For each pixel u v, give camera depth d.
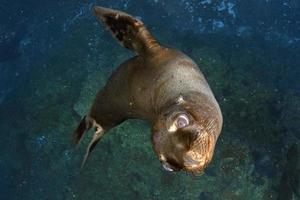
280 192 14.57
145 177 15.30
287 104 16.45
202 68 17.56
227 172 15.01
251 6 22.59
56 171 17.00
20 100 19.75
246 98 16.48
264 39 21.84
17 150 18.58
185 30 21.70
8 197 18.05
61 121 17.55
